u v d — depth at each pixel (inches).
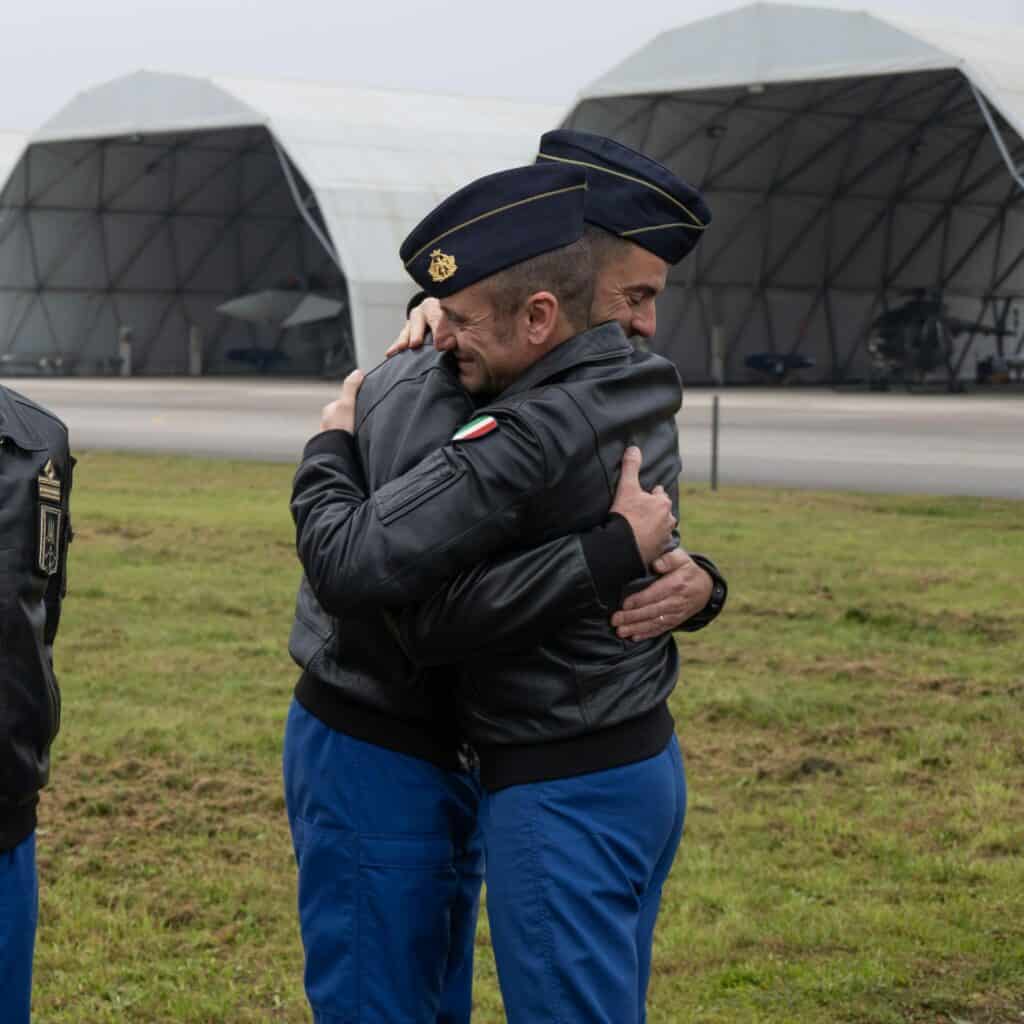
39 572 91.0
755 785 199.8
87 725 222.2
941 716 231.3
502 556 87.0
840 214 1690.5
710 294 1694.1
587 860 87.9
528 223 86.0
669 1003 139.9
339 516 88.0
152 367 1962.4
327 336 1895.9
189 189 1849.2
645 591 88.6
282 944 151.6
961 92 1433.3
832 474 583.8
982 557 376.2
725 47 1312.7
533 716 88.3
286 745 97.8
